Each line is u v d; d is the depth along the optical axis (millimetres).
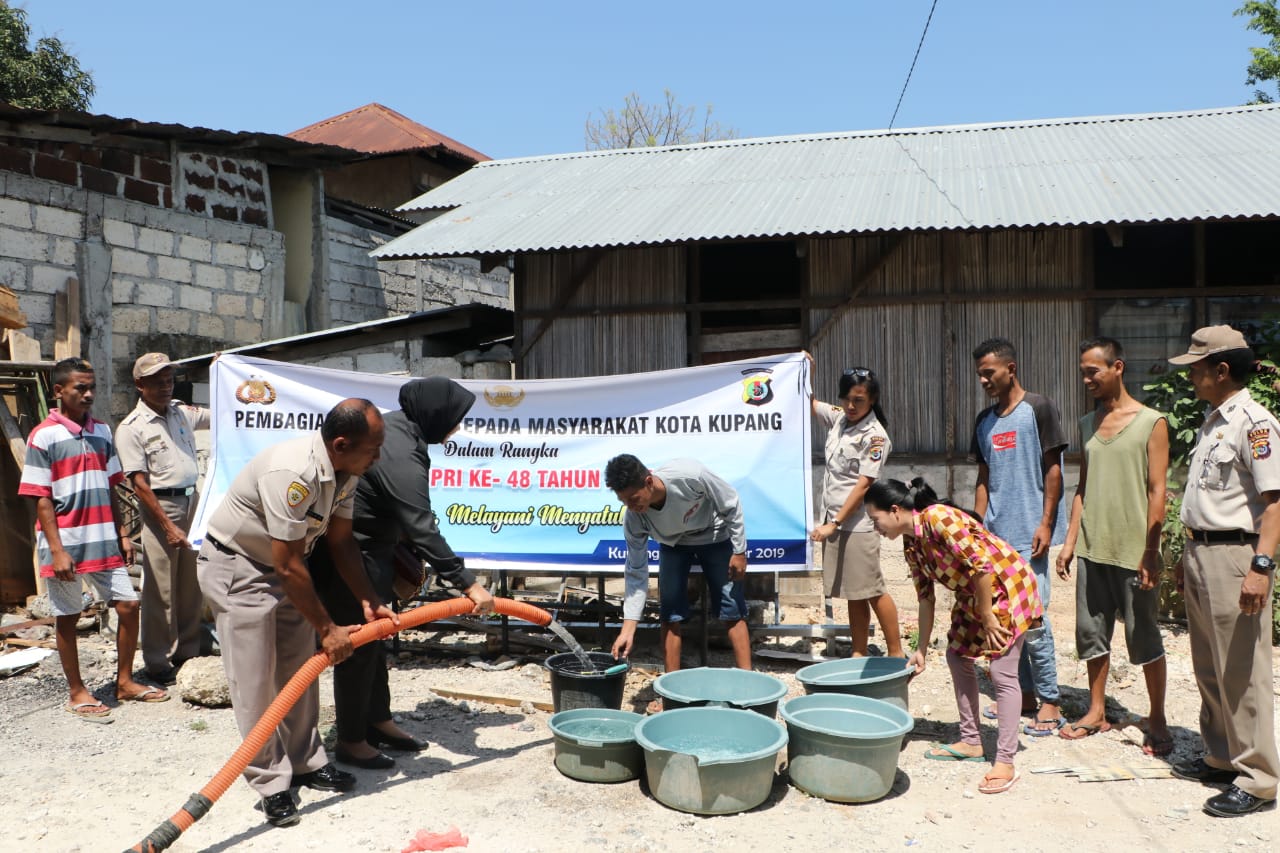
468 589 4527
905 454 9430
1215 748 4301
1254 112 11141
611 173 11633
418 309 15312
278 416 6586
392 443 4562
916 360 9398
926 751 4730
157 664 6066
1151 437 4633
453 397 4629
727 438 6098
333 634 3963
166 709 5566
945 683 5883
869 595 5602
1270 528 3916
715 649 6531
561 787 4355
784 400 6035
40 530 5480
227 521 4039
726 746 4414
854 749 4074
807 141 12281
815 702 4605
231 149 11773
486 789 4348
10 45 17562
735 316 9953
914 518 4445
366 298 14078
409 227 15430
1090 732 4965
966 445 9289
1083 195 8539
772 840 3809
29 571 7816
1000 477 5086
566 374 10133
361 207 14211
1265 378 7617
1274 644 6375
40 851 3773
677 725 4426
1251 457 3973
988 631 4258
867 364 9508
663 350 9938
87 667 6344
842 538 5617
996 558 4324
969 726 4629
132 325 10570
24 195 9539
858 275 9531
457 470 6426
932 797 4219
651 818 4020
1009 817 4008
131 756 4812
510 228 9516
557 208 10141
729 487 5289
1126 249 9117
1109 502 4762
